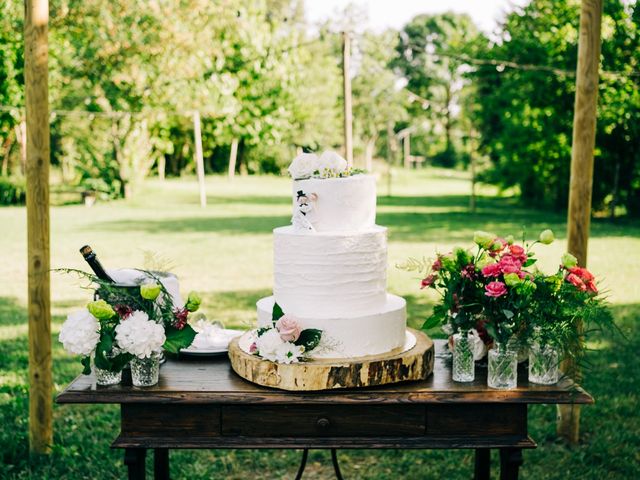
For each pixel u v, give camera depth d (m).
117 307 2.66
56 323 7.15
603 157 18.03
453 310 2.76
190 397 2.60
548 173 20.47
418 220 17.64
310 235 2.69
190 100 21.88
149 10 19.89
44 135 3.94
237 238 13.81
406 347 2.83
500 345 2.63
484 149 23.77
